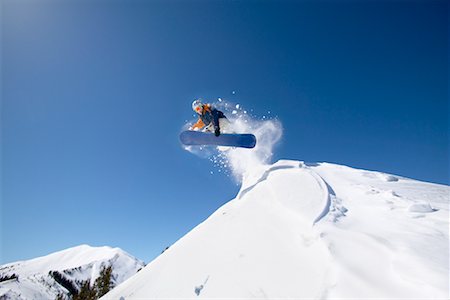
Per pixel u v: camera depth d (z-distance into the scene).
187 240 6.42
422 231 3.85
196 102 8.14
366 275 3.14
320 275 3.52
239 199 7.48
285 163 8.03
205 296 4.11
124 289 5.34
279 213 5.68
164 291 4.68
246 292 3.85
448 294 2.38
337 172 7.52
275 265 4.18
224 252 5.09
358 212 5.04
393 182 6.76
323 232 4.27
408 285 2.75
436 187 6.59
